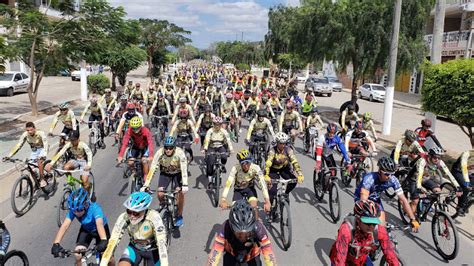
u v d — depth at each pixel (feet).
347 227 12.91
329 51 61.46
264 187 18.86
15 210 23.29
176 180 21.54
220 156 26.68
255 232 12.70
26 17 52.26
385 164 18.01
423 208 22.66
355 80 60.95
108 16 59.21
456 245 18.80
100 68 146.92
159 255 13.23
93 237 15.42
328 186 25.14
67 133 32.76
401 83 121.08
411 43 55.67
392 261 12.96
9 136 44.96
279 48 155.74
